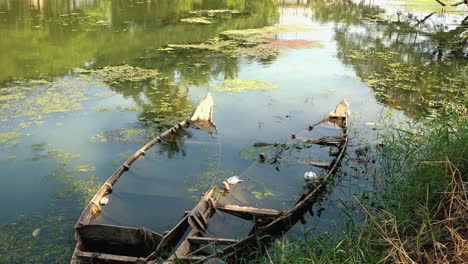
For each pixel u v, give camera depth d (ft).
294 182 22.97
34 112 32.50
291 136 29.07
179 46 51.39
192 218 18.54
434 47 52.34
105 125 30.66
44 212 20.89
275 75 41.75
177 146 26.78
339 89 37.96
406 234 14.98
